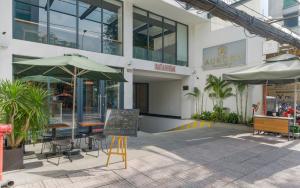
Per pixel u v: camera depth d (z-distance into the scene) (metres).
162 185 3.55
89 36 8.59
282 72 6.42
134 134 4.14
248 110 10.07
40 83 7.10
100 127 7.87
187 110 12.73
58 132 7.44
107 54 8.91
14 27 6.82
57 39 7.75
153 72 11.22
